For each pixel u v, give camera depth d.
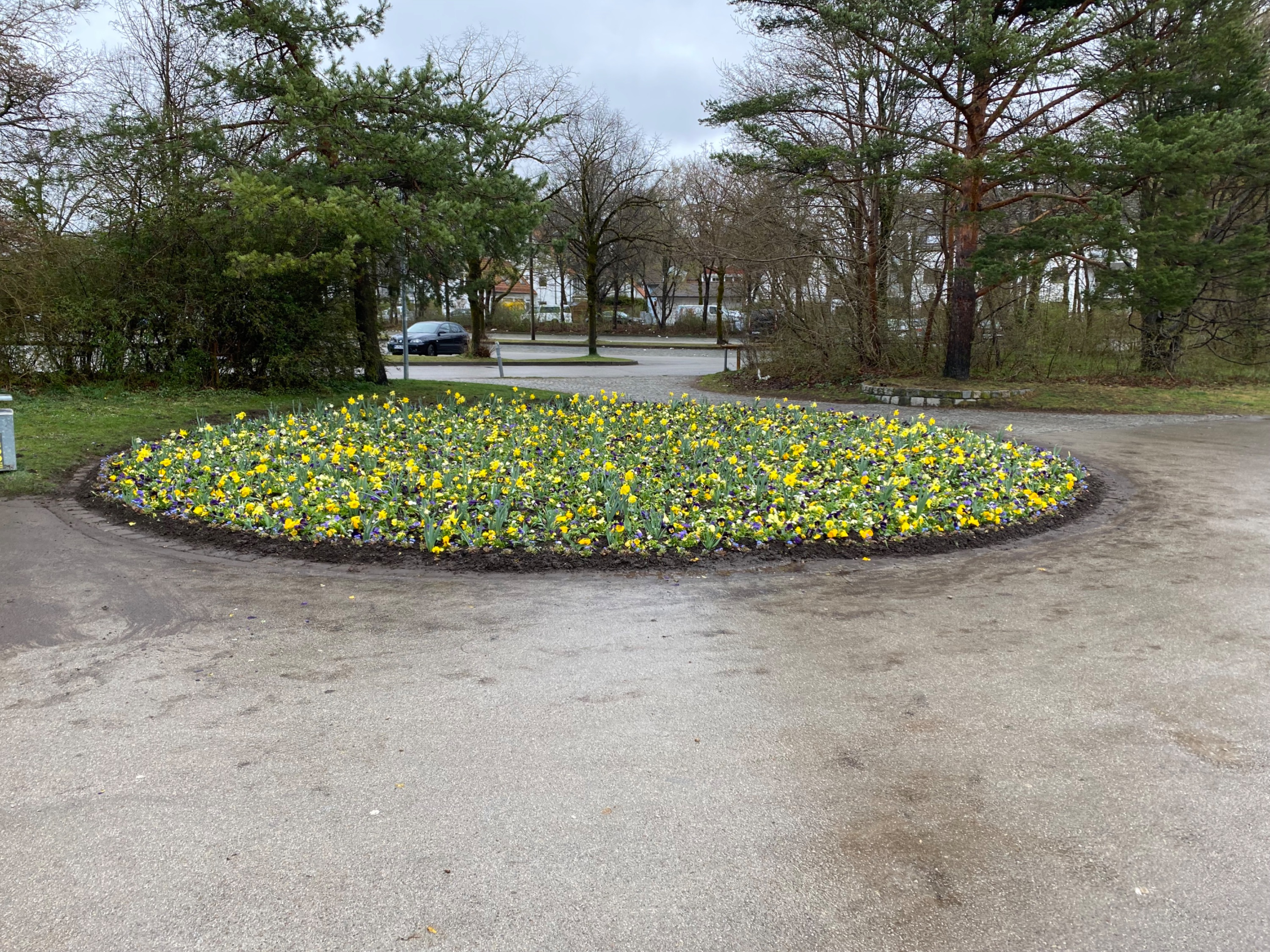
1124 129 19.03
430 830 3.03
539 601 5.54
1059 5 17.31
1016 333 21.53
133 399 13.66
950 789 3.30
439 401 14.35
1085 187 18.64
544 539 6.69
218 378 15.29
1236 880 2.76
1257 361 23.25
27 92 14.92
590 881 2.76
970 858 2.87
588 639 4.88
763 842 2.96
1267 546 7.05
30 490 8.44
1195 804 3.19
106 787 3.29
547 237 36.53
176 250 14.69
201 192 14.52
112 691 4.16
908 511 7.24
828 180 19.28
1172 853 2.90
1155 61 18.41
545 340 56.47
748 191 22.89
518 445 10.09
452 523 6.66
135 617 5.20
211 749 3.59
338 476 8.40
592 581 5.94
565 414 13.02
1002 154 16.66
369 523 6.86
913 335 21.73
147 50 19.91
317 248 14.95
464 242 15.12
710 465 9.07
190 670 4.42
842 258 21.33
